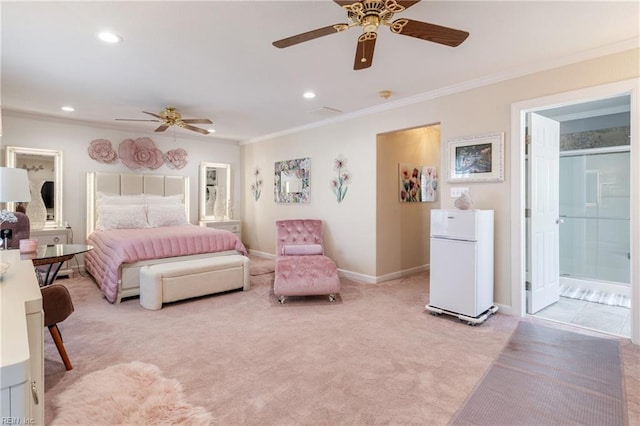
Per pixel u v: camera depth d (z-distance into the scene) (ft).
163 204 18.11
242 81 11.14
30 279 4.90
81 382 6.63
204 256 13.82
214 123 17.39
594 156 14.62
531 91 9.94
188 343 8.56
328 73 10.46
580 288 14.03
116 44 8.40
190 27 7.57
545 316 10.58
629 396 6.25
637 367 7.30
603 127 14.33
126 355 7.86
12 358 2.39
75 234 16.83
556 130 11.76
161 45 8.46
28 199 9.21
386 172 15.15
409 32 6.30
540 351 8.11
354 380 6.83
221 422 5.52
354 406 5.98
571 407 5.94
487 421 5.57
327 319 10.33
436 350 8.18
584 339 8.79
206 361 7.60
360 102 13.57
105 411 5.72
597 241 14.56
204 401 6.09
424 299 12.45
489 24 7.47
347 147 15.72
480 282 10.03
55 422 5.44
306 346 8.41
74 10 6.83
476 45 8.52
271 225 20.56
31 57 9.15
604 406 5.96
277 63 9.66
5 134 14.96
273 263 19.02
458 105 11.62
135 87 11.69
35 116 15.57
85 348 8.21
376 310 11.19
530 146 10.52
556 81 9.47
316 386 6.61
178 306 11.56
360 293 13.26
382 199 14.97
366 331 9.38
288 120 16.71
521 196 10.30
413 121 13.01
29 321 3.75
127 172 18.45
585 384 6.66
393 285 14.52
